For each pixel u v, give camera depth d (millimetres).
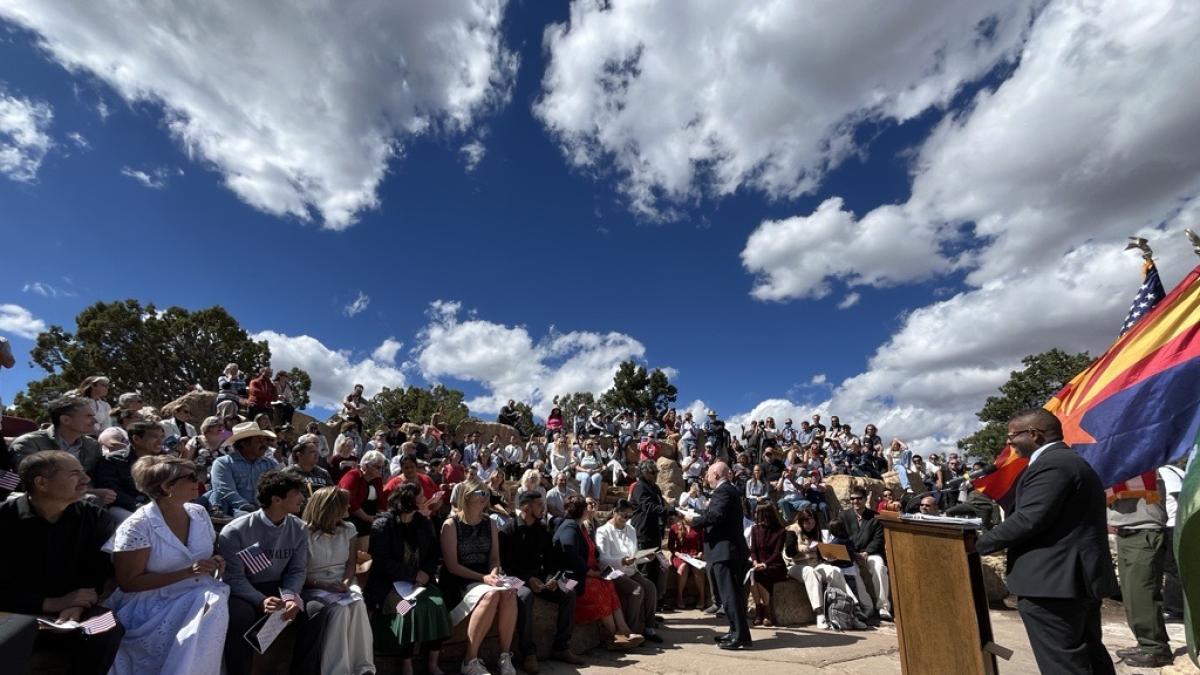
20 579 3357
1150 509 5430
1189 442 4770
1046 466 3439
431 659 4844
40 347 37625
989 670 3490
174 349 40781
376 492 6723
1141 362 5137
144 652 3414
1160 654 5305
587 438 18922
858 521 8875
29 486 3416
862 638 6695
